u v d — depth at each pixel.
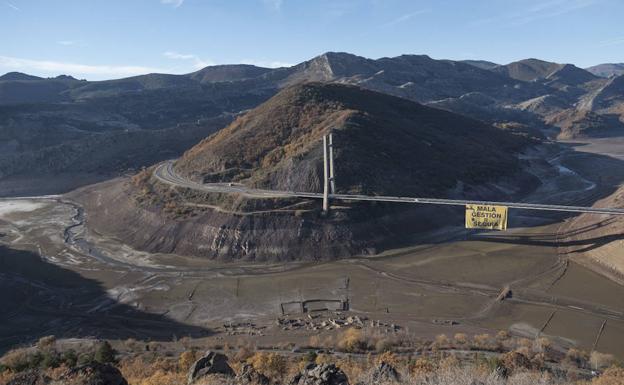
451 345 48.31
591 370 40.06
